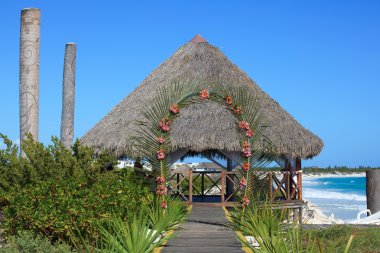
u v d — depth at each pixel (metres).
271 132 16.61
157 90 17.80
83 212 9.12
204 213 13.97
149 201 11.15
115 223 8.78
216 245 9.34
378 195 22.42
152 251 8.72
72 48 13.57
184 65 18.41
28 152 11.55
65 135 13.55
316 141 17.53
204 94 12.09
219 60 18.56
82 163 11.84
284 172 16.69
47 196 9.43
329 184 76.19
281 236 8.14
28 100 12.88
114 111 18.84
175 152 16.19
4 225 9.49
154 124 12.15
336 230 11.48
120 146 16.17
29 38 12.89
